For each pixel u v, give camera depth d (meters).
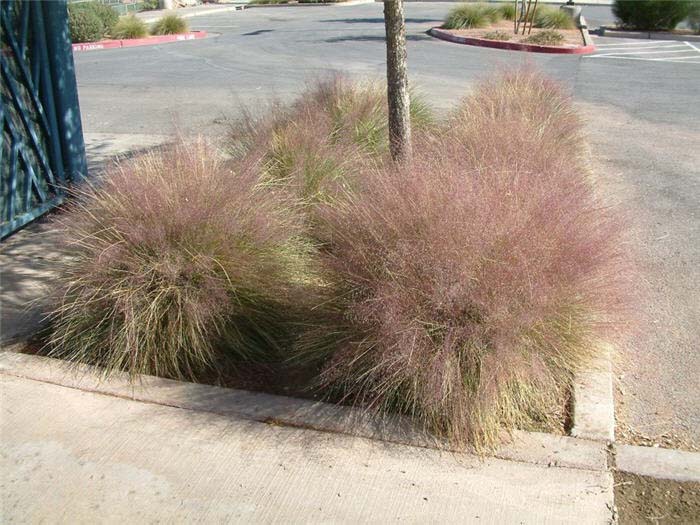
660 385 3.91
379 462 3.25
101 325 4.12
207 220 4.16
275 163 5.68
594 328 3.72
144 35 22.06
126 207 4.31
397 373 3.40
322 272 4.00
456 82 12.70
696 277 5.19
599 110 10.94
